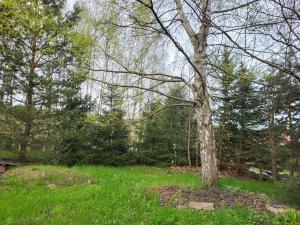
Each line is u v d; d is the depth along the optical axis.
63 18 18.50
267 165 19.97
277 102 5.98
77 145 19.05
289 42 4.43
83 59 9.65
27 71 18.58
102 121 13.81
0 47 18.05
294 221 8.07
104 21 9.38
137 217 7.97
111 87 15.19
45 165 17.62
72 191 10.55
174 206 9.04
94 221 7.62
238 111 20.00
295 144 14.79
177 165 22.92
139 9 8.96
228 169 21.95
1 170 15.81
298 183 11.67
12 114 18.52
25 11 12.70
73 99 20.17
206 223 7.50
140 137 23.03
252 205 9.48
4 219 7.51
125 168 19.50
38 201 9.12
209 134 11.36
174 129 23.81
